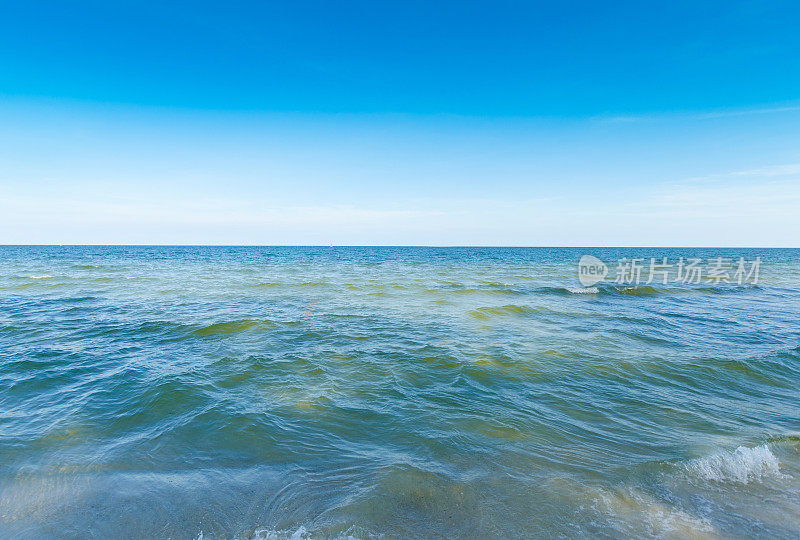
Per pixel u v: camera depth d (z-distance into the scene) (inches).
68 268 1460.4
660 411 255.9
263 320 528.1
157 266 1688.0
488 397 276.2
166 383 290.2
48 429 223.1
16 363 342.3
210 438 215.5
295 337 442.0
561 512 154.9
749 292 937.5
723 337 461.4
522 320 554.6
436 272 1525.6
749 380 314.7
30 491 167.0
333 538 142.5
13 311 588.7
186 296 770.8
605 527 146.2
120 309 613.3
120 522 150.4
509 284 1050.1
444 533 144.9
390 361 354.3
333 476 181.5
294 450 204.7
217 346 402.3
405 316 575.2
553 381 308.7
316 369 331.6
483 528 146.9
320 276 1285.7
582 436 220.8
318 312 602.5
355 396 275.9
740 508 156.6
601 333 472.4
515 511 155.9
